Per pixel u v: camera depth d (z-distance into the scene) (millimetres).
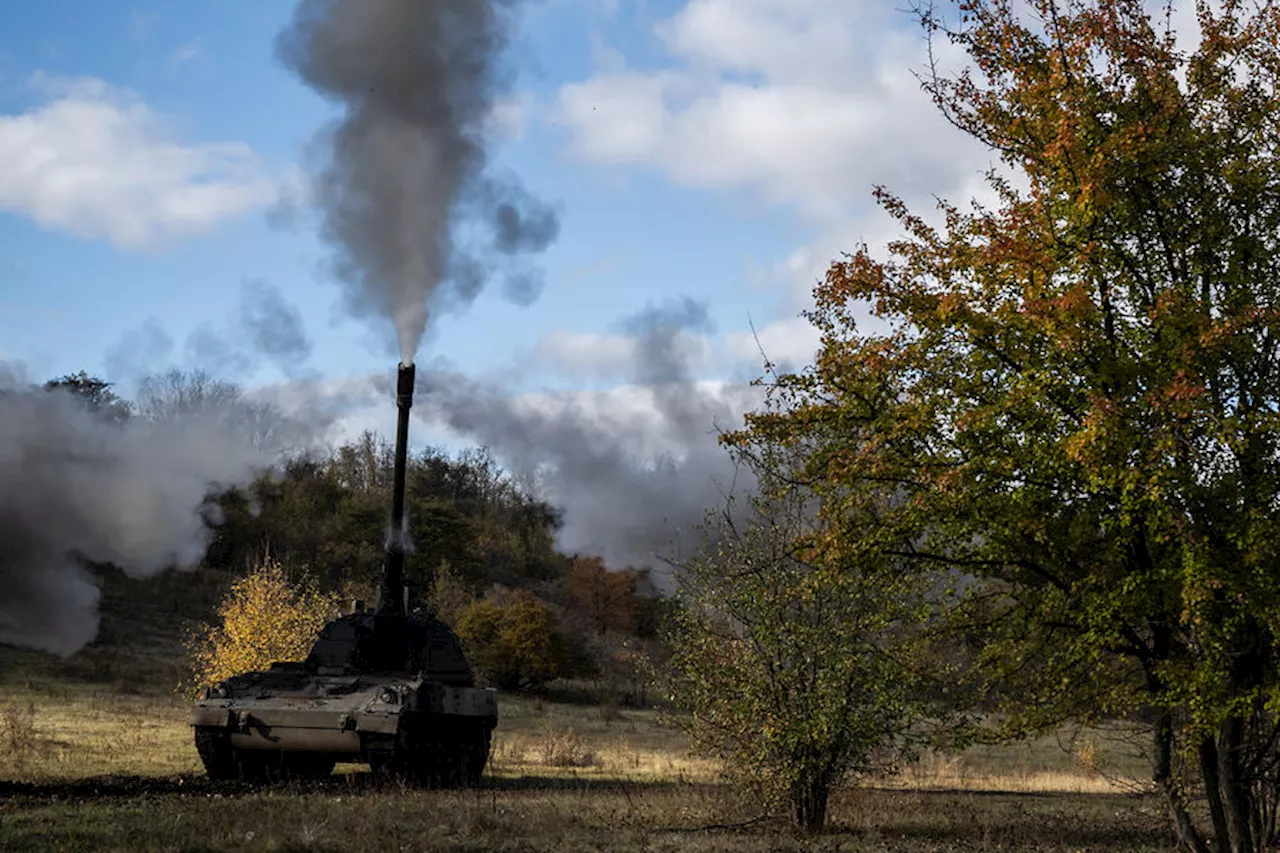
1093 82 13367
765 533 15422
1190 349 11938
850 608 15031
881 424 13133
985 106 13875
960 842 15242
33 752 22422
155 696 44906
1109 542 12656
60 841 11836
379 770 20562
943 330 13062
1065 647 13562
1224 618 11805
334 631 22828
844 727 14930
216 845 11961
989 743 14336
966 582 14102
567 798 18547
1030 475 12562
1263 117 13430
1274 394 12586
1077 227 12898
